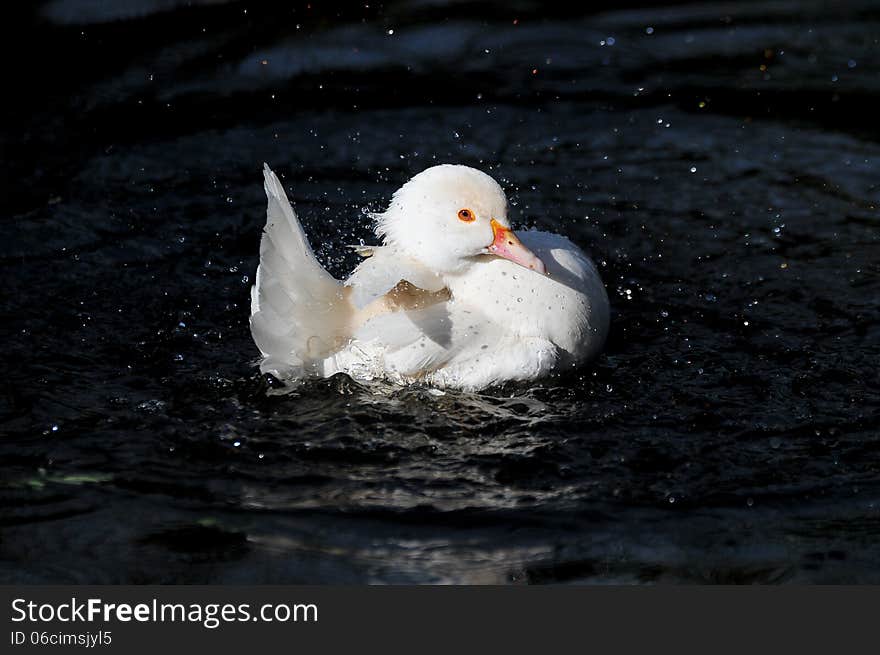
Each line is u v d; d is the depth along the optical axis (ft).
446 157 49.14
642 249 41.60
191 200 44.75
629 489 27.32
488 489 27.37
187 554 24.89
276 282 30.01
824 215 43.93
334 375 31.86
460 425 30.19
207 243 41.60
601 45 61.16
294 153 49.14
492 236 31.73
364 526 25.86
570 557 24.90
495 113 53.36
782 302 37.65
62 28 58.90
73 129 50.44
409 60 58.80
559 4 66.44
